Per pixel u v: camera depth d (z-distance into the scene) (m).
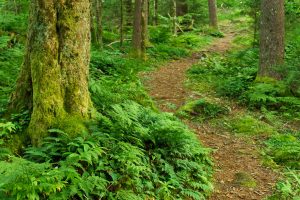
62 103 6.03
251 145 8.73
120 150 5.86
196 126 9.81
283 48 12.27
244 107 11.23
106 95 7.42
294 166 7.71
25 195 4.38
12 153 5.52
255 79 12.56
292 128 9.71
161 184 6.07
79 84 6.20
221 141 8.97
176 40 22.28
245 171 7.52
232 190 6.80
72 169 4.82
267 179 7.22
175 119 9.20
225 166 7.72
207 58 18.28
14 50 11.66
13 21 14.42
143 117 7.45
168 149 6.89
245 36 24.05
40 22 5.97
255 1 17.45
